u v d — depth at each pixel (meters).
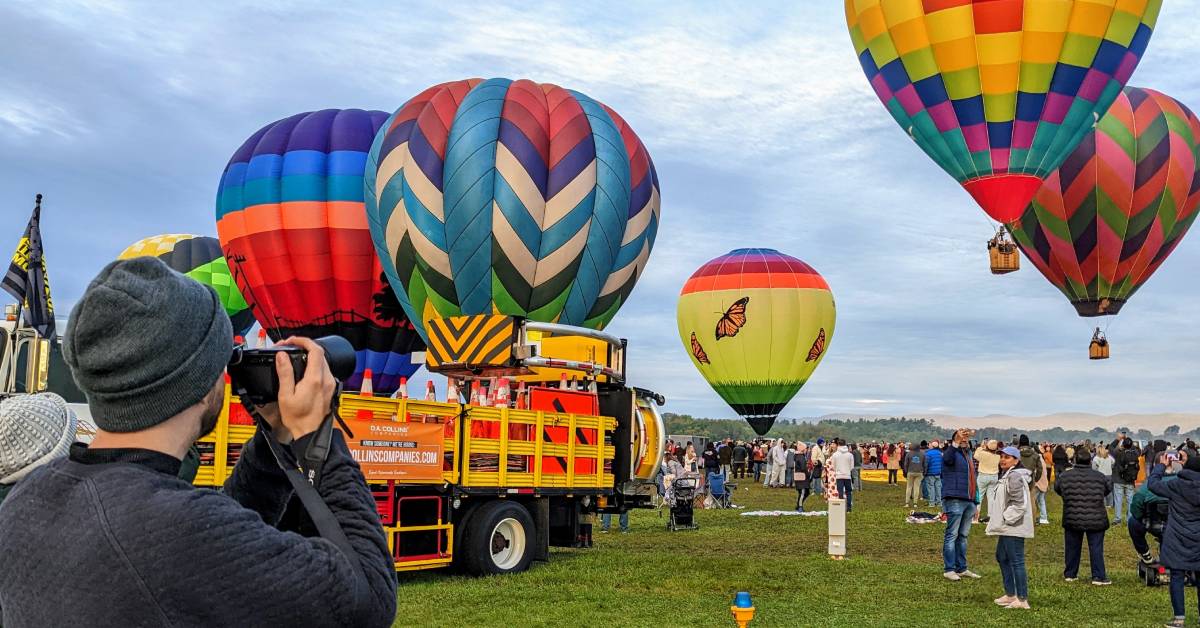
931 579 11.89
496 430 11.23
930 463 23.30
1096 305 28.86
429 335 12.43
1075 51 22.09
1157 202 27.33
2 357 10.20
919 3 22.69
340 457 1.75
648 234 21.84
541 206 19.77
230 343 1.71
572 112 20.61
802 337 34.38
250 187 23.05
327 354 1.81
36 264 12.05
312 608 1.54
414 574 11.27
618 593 10.38
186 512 1.51
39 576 1.50
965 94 22.77
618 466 13.04
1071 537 12.10
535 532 11.96
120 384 1.54
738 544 15.78
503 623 8.70
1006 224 23.86
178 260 26.89
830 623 9.13
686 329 36.19
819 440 28.22
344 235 22.70
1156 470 11.90
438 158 20.16
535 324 12.16
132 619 1.46
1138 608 10.22
